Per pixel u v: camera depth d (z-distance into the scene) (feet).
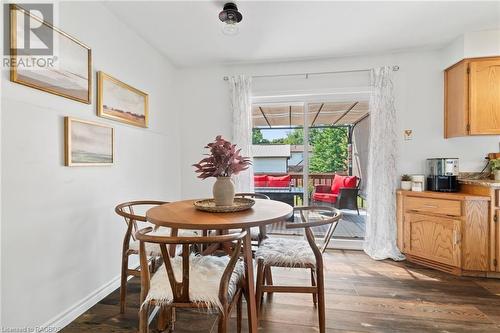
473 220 7.74
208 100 11.27
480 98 8.39
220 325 3.75
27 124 4.78
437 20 7.60
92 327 5.51
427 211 8.55
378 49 9.50
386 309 6.18
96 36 6.57
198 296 3.75
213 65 11.08
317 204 11.13
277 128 11.50
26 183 4.75
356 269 8.50
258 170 11.62
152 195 9.35
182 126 11.51
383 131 9.62
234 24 7.38
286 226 4.89
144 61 8.84
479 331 5.36
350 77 10.18
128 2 6.70
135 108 8.19
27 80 4.75
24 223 4.72
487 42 8.20
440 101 9.58
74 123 5.77
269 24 7.79
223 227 4.22
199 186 11.43
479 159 9.26
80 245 6.02
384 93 9.65
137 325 5.58
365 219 10.36
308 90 10.46
